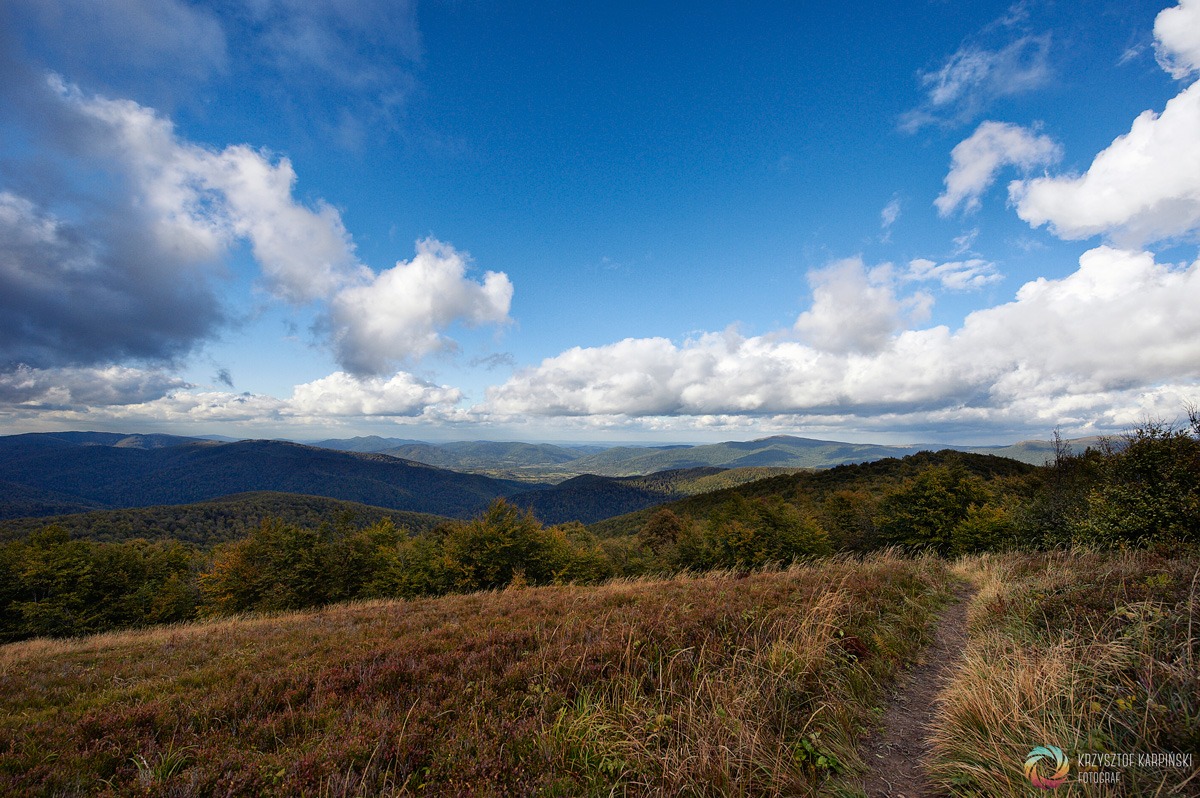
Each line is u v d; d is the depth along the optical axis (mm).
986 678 5160
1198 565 6953
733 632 7758
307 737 5621
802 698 5656
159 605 42438
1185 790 3242
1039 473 39875
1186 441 13500
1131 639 5148
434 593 36156
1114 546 13664
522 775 4418
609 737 4902
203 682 8602
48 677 9883
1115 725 4000
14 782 5031
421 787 4340
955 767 4086
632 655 6969
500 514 39031
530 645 8273
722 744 4453
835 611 8344
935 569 14023
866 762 4555
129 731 6062
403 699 6504
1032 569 11938
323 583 35594
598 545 53000
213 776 4738
